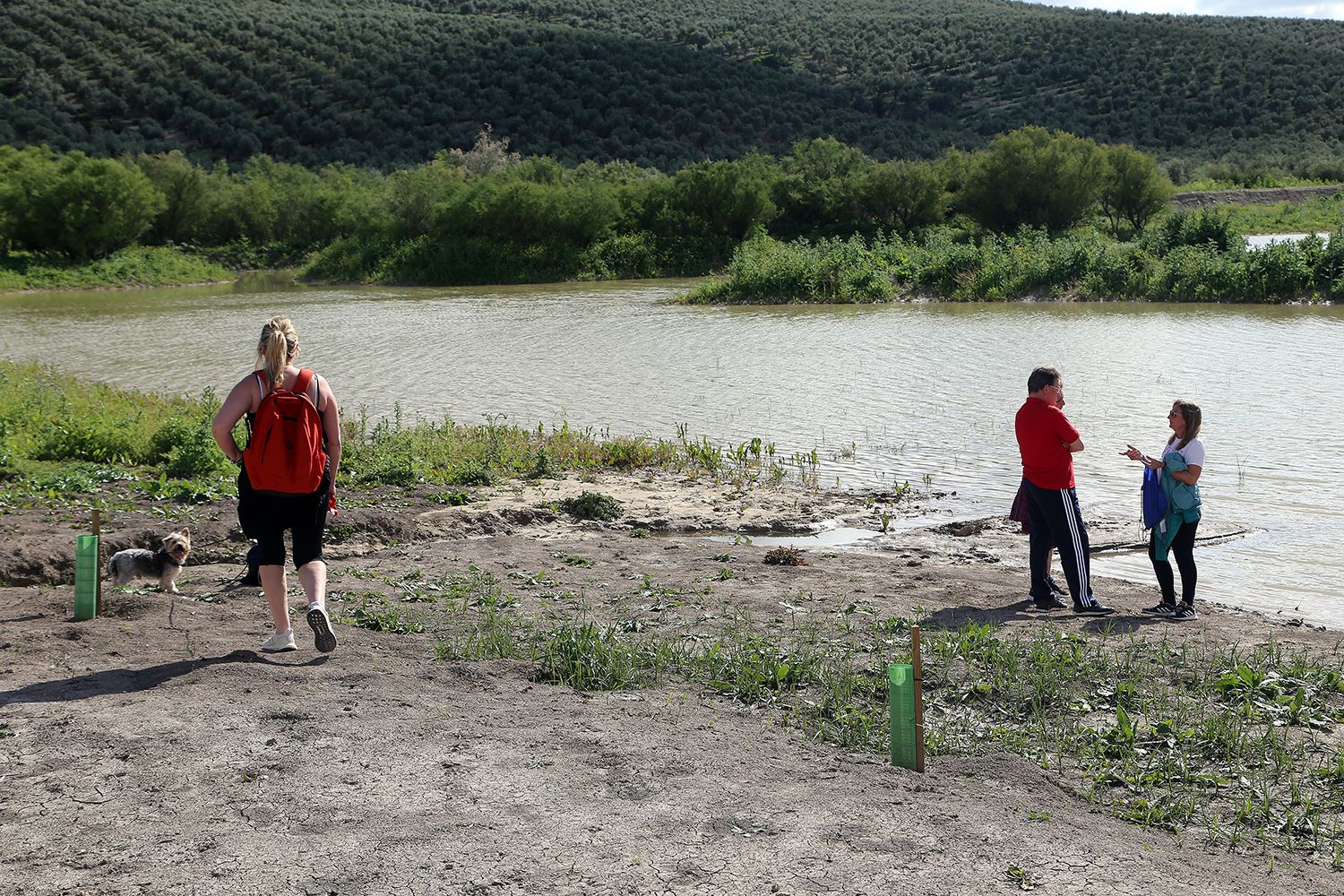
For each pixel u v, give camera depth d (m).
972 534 11.23
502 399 20.11
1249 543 10.49
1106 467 13.66
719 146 119.69
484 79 126.94
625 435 16.56
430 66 127.88
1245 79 122.75
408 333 32.22
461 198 61.47
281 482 5.98
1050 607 8.38
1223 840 4.55
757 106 127.31
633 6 185.12
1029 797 4.82
